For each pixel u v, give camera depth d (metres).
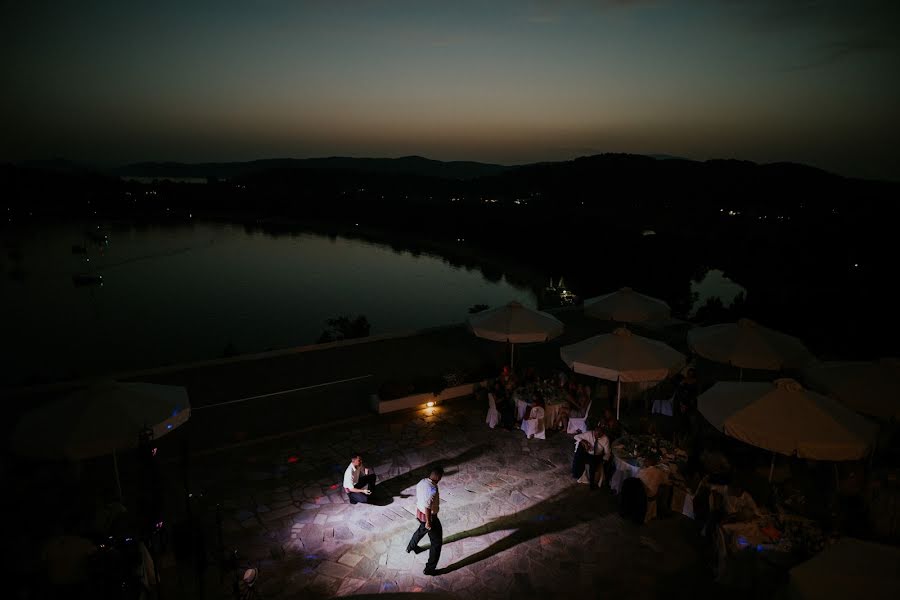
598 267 64.94
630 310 14.48
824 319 21.41
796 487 9.32
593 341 11.03
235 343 89.50
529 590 7.18
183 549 7.49
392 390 12.44
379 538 8.22
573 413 11.53
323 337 54.94
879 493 7.90
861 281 25.58
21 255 154.50
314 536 8.22
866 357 17.42
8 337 89.56
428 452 10.77
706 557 7.79
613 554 7.88
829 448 7.23
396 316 98.31
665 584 7.29
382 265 137.75
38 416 7.55
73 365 77.50
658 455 9.05
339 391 13.52
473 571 7.54
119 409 7.54
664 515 8.77
